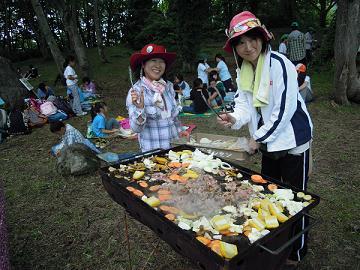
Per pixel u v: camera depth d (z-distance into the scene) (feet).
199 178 6.50
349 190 11.98
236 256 3.97
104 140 19.67
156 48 8.53
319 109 22.99
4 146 20.27
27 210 12.13
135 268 8.75
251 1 65.26
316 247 9.09
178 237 4.85
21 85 30.50
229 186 6.14
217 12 67.72
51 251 9.72
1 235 6.10
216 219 4.97
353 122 20.04
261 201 5.46
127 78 42.42
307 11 70.69
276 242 4.90
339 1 22.65
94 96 31.96
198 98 24.62
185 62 41.45
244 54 6.59
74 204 12.35
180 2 39.04
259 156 15.57
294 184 7.29
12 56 75.10
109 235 10.28
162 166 7.22
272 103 6.65
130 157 7.68
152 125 9.21
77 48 35.60
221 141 10.14
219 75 30.17
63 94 35.22
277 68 6.41
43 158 17.58
